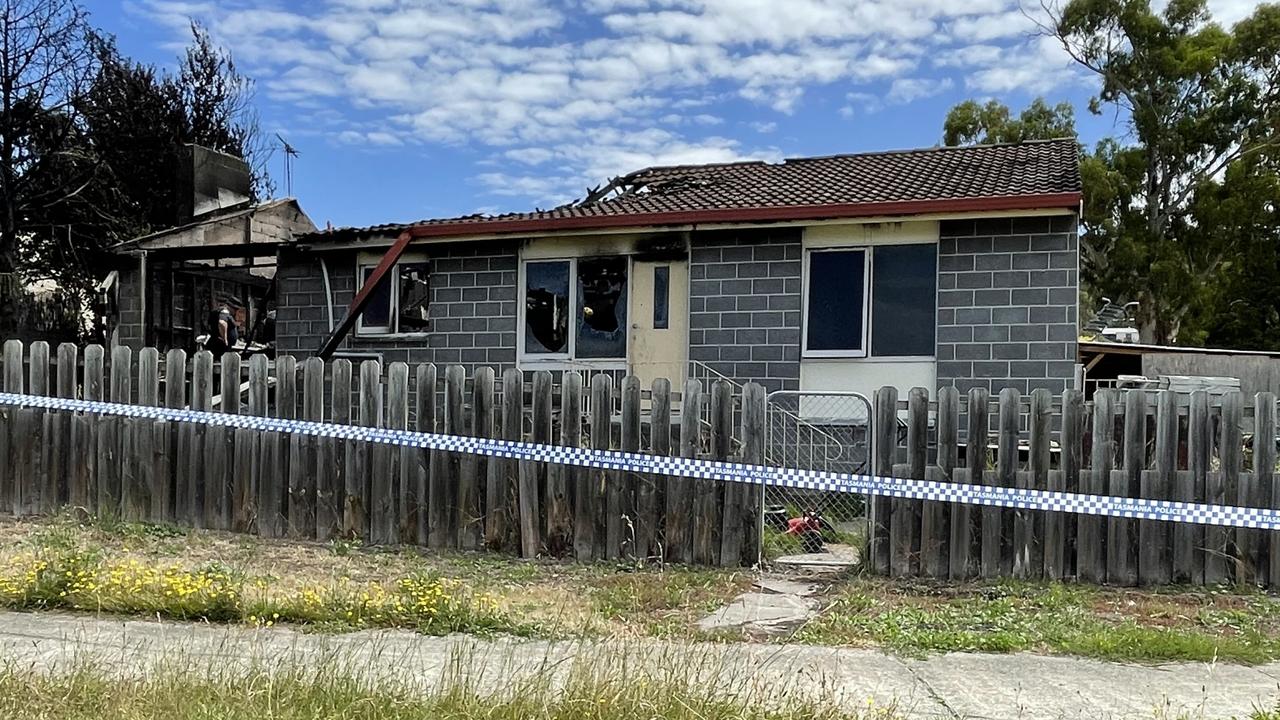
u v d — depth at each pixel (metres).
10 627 5.52
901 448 7.28
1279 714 4.22
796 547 8.23
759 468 7.49
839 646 5.51
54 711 3.96
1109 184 30.11
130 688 4.17
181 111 24.89
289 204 18.61
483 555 7.79
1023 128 34.34
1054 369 10.91
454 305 13.39
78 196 21.03
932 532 7.17
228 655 4.67
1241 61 30.44
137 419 8.53
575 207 14.15
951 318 11.27
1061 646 5.48
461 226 12.98
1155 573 6.92
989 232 11.19
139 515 8.51
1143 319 30.73
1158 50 30.72
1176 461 6.89
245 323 17.64
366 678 4.31
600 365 12.75
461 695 4.05
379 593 6.12
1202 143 30.47
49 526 8.16
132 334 15.23
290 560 7.42
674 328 12.45
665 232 12.41
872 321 11.63
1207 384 11.98
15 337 18.75
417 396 8.09
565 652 4.94
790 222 11.73
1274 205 29.44
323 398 8.27
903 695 4.60
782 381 11.92
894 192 12.03
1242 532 6.87
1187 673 5.05
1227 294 31.55
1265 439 6.81
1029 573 7.07
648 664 4.34
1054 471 7.01
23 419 8.71
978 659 5.27
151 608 5.86
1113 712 4.41
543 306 13.06
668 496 7.64
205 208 17.58
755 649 5.38
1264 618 6.17
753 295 12.07
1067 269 10.91
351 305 13.85
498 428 7.93
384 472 8.09
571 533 7.77
